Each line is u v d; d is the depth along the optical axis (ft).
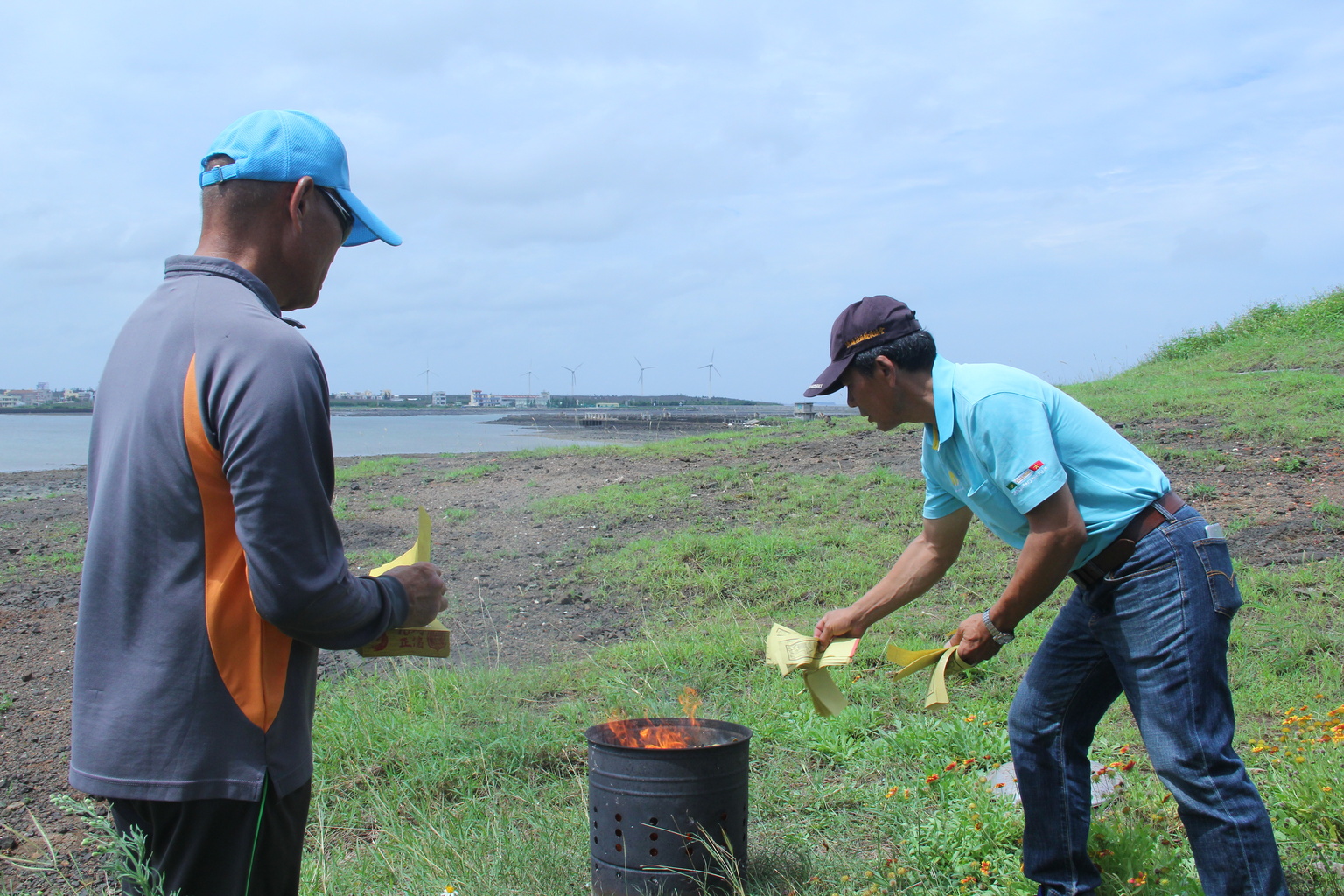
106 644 5.90
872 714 14.75
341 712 15.43
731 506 30.32
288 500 5.64
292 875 6.49
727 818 9.61
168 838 6.02
